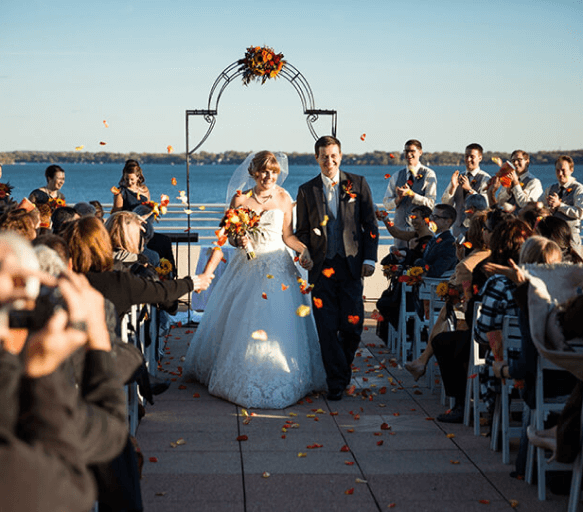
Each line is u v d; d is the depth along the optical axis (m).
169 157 131.62
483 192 7.98
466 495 3.67
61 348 1.75
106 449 1.96
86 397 2.06
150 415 5.02
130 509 2.61
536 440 3.49
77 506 1.71
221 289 5.80
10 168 161.12
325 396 5.62
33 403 1.76
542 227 4.40
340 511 3.47
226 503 3.54
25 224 4.36
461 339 4.89
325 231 5.48
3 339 1.81
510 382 4.15
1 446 1.64
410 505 3.54
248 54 7.43
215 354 5.68
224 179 115.50
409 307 6.83
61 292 1.93
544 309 3.32
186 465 4.05
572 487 3.29
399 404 5.41
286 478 3.88
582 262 4.36
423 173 8.39
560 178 7.84
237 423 4.86
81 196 73.50
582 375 3.10
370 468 4.04
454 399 5.15
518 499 3.63
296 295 5.58
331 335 5.48
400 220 8.39
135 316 4.39
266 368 5.25
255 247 5.57
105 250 3.41
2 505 1.60
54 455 1.73
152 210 5.67
